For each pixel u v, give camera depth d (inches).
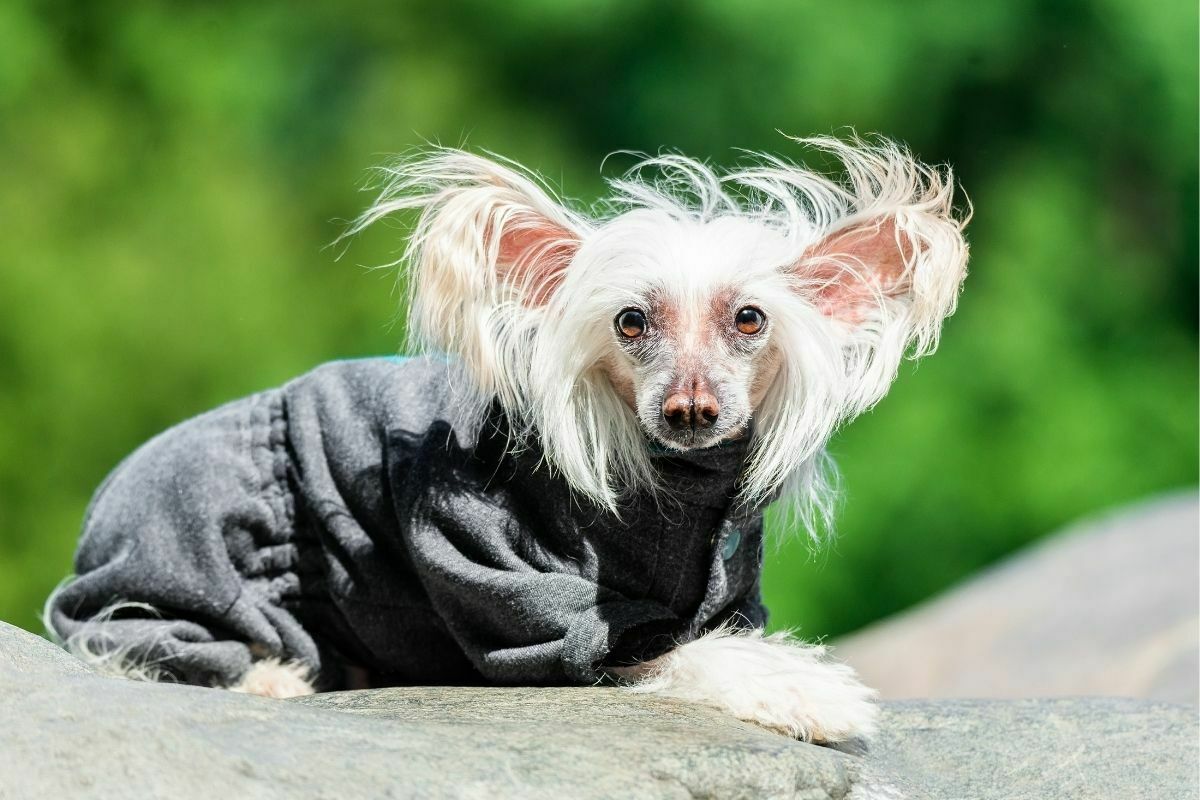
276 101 672.4
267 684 223.5
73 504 520.1
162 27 627.5
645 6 674.2
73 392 523.8
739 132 654.5
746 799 168.9
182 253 559.2
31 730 154.6
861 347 222.7
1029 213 650.2
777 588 590.9
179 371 538.9
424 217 217.5
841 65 639.1
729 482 212.1
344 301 587.8
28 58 589.3
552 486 210.1
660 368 206.4
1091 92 675.4
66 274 531.8
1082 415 616.4
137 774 149.9
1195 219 685.9
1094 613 387.2
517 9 685.9
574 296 211.5
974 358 625.3
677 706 197.3
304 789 151.7
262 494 225.6
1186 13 659.4
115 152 576.4
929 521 604.1
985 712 231.3
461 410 215.0
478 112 661.9
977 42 654.5
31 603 515.8
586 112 681.6
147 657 224.1
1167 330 679.7
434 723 175.2
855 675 219.3
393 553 219.1
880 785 199.3
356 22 698.2
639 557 209.6
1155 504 470.0
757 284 210.8
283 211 612.1
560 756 165.8
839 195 231.3
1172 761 213.6
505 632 209.0
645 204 233.6
